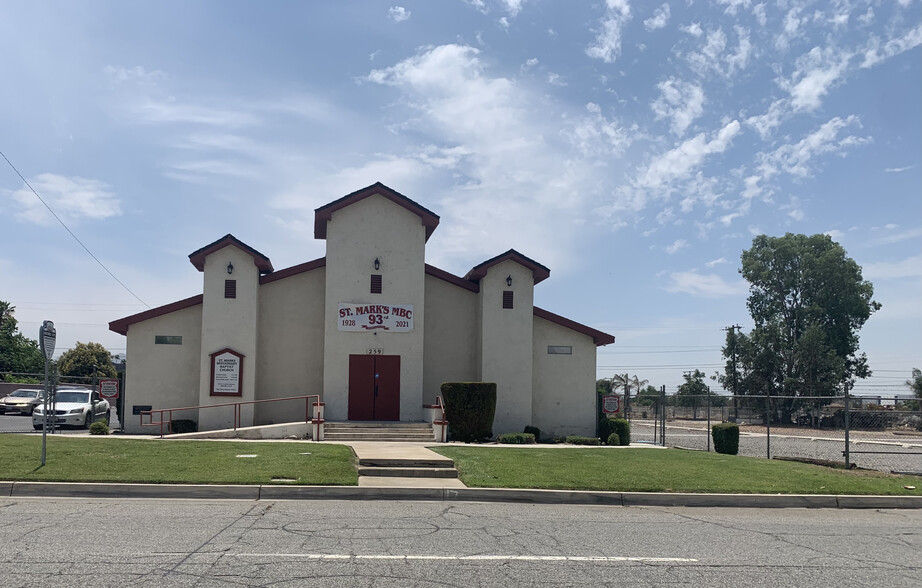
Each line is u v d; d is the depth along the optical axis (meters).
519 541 9.27
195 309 25.59
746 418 60.53
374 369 25.59
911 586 7.57
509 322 26.34
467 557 8.26
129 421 24.89
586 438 24.86
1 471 12.98
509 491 13.11
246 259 25.22
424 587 6.98
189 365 25.38
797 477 15.59
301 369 26.06
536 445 22.20
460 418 23.48
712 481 14.61
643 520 11.38
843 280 62.91
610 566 8.05
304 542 8.82
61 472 13.03
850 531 10.98
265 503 11.92
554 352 27.33
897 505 13.76
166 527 9.58
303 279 26.42
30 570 7.24
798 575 7.91
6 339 69.38
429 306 27.27
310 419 25.16
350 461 15.77
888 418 40.22
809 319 63.12
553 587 7.10
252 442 19.14
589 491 13.28
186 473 13.36
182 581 6.95
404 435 23.22
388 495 12.85
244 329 24.98
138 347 25.27
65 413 28.50
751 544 9.62
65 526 9.52
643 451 19.83
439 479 14.41
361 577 7.27
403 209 26.30
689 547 9.26
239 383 24.62
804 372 61.25
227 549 8.34
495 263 26.41
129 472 13.29
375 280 25.89
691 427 42.00
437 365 27.06
